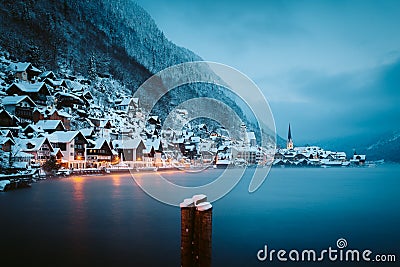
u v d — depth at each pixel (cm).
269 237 2475
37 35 16788
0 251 2045
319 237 2484
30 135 7688
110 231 2562
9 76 10562
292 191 5700
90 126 10831
